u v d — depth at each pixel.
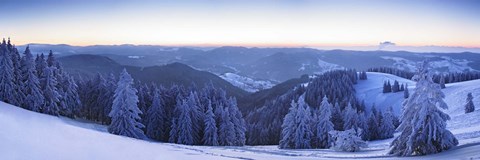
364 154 33.97
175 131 58.56
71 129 22.84
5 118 19.36
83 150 14.67
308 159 24.23
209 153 22.31
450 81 173.38
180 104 63.53
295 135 56.72
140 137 47.53
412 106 27.59
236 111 68.38
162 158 15.97
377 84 192.62
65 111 63.19
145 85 72.88
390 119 72.88
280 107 131.88
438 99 26.34
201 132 62.03
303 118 57.16
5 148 11.95
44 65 63.50
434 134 26.05
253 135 87.94
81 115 75.00
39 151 12.68
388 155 29.66
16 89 53.12
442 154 24.66
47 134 17.19
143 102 66.19
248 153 27.67
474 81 132.00
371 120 74.00
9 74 51.31
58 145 14.66
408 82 197.38
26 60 55.03
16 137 14.15
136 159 14.80
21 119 21.67
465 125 50.84
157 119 61.81
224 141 60.47
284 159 22.59
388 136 72.06
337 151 41.59
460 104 92.25
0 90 50.75
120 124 45.88
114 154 15.09
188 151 21.77
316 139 60.22
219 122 63.22
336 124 79.25
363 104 136.00
